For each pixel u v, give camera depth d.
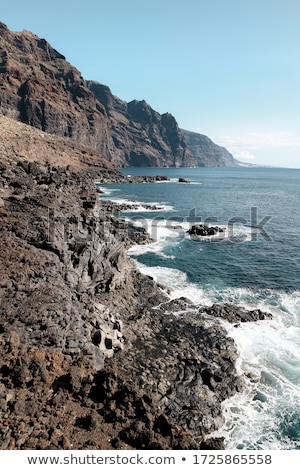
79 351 15.52
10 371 12.85
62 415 12.29
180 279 31.73
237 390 16.91
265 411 15.75
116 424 12.38
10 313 14.70
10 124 109.12
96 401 13.34
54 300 16.33
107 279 25.14
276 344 20.83
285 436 14.40
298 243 45.50
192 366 17.92
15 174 38.81
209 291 29.12
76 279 22.02
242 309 25.00
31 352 13.82
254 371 18.34
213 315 23.94
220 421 14.99
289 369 18.58
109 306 23.28
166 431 12.45
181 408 15.12
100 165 129.88
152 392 15.53
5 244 19.17
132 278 29.33
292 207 78.75
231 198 94.44
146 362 17.77
